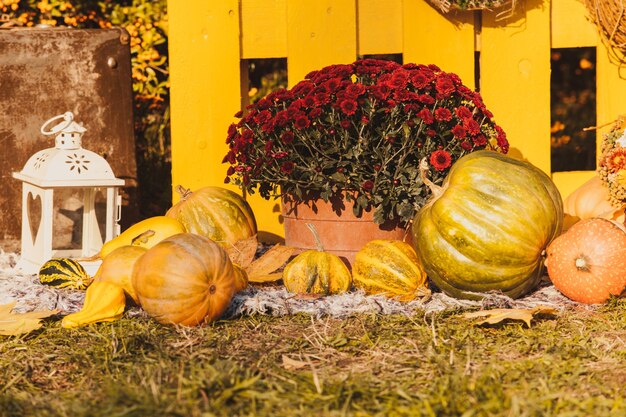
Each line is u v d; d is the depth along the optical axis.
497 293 3.69
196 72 4.92
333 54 4.90
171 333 3.32
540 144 4.97
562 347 3.07
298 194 4.02
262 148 4.16
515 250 3.60
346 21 4.89
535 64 4.93
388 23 4.92
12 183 5.04
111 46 5.07
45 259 4.27
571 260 3.70
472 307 3.64
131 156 5.12
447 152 3.87
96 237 4.50
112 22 6.03
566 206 4.61
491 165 3.69
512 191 3.62
